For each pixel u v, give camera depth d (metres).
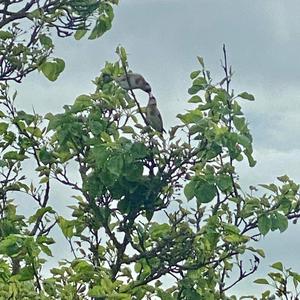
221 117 13.13
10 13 14.83
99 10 15.12
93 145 12.91
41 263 11.69
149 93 13.27
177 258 13.22
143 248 13.33
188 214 13.37
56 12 14.97
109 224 13.53
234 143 12.76
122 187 13.03
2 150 14.18
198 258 13.28
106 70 13.76
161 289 13.18
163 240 13.23
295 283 13.24
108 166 12.46
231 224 12.77
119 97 13.25
